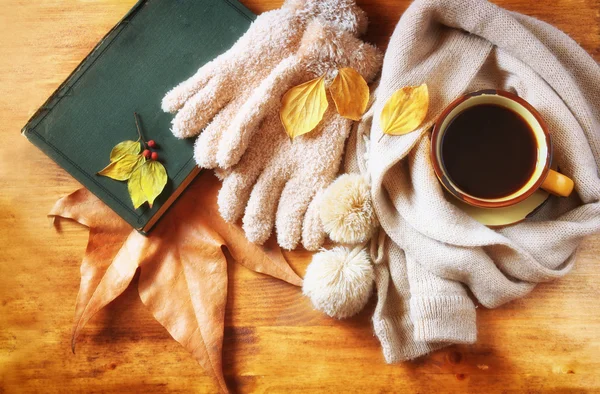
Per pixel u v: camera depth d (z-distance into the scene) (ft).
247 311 2.13
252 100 2.03
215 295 2.11
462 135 1.94
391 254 2.09
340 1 2.03
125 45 2.15
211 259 2.12
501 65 2.04
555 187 1.89
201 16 2.14
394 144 1.98
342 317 2.07
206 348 2.09
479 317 2.10
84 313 2.10
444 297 2.00
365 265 2.01
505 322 2.10
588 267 2.09
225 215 2.10
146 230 2.11
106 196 2.10
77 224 2.18
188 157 2.11
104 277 2.12
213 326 2.09
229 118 2.07
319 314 2.12
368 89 2.03
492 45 2.02
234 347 2.13
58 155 2.12
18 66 2.20
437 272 2.02
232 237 2.13
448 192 2.02
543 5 2.14
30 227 2.19
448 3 1.97
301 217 2.09
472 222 1.96
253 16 2.13
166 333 2.15
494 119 1.94
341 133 2.08
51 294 2.17
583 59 2.03
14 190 2.18
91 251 2.13
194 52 2.14
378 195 1.98
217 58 2.09
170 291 2.12
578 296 2.09
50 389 2.16
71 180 2.18
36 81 2.20
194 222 2.14
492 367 2.09
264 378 2.12
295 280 2.09
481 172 1.94
